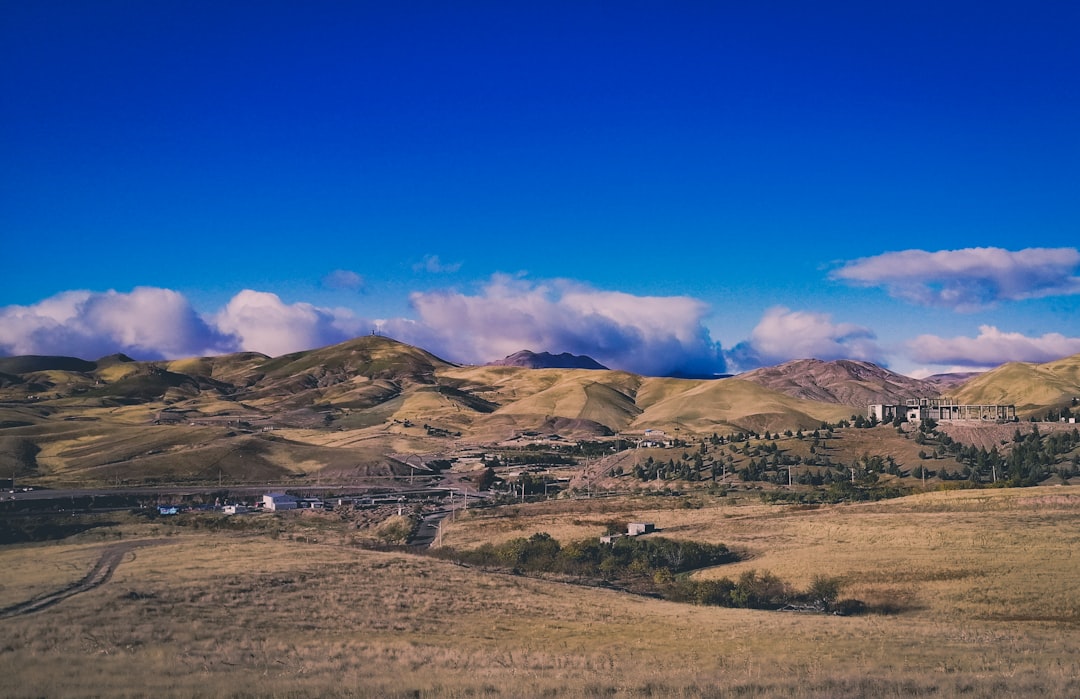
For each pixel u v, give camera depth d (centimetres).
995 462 17750
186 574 6644
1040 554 7706
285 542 9556
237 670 3494
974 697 3009
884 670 3822
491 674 3569
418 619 5484
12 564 7350
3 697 2808
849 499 14788
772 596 7275
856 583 7269
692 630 5409
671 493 17662
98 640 4103
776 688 3108
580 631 5312
